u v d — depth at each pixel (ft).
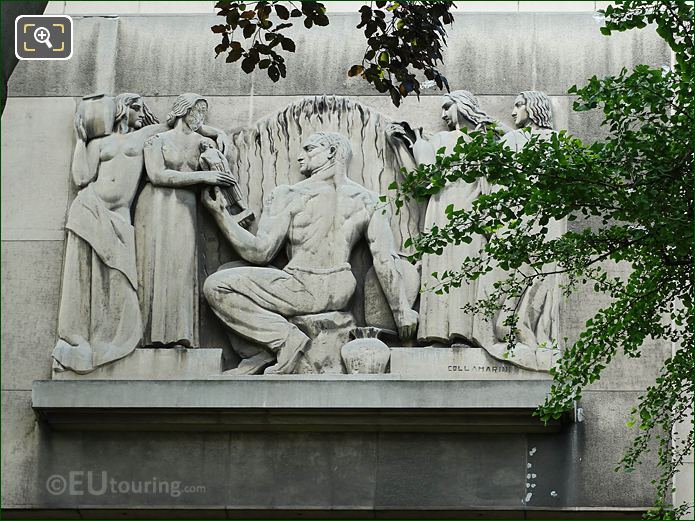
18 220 50.70
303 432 48.32
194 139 51.06
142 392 47.50
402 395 46.98
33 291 50.08
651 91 38.17
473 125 51.06
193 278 49.57
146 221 50.37
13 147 51.52
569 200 38.55
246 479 48.08
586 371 41.52
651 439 47.88
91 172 50.60
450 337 48.62
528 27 52.54
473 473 47.75
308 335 48.96
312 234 49.88
